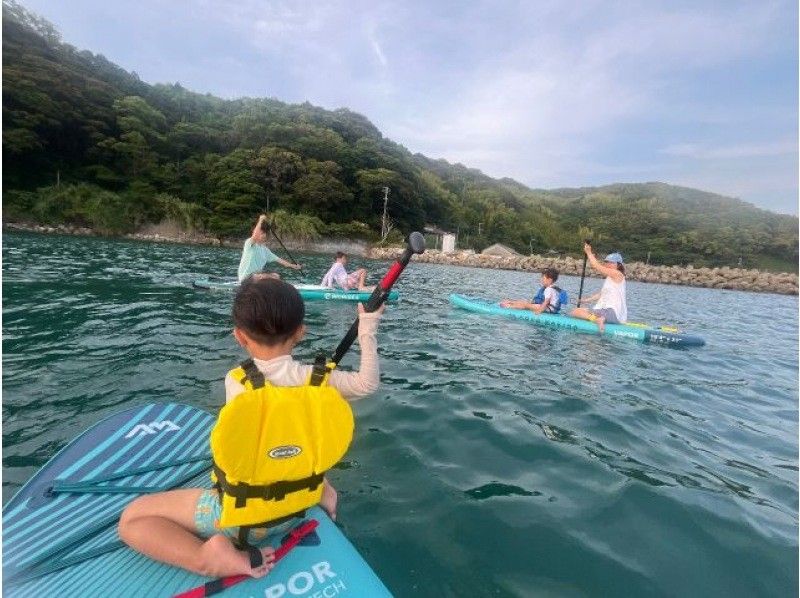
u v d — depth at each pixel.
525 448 2.97
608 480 2.64
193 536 1.41
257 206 42.59
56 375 3.55
